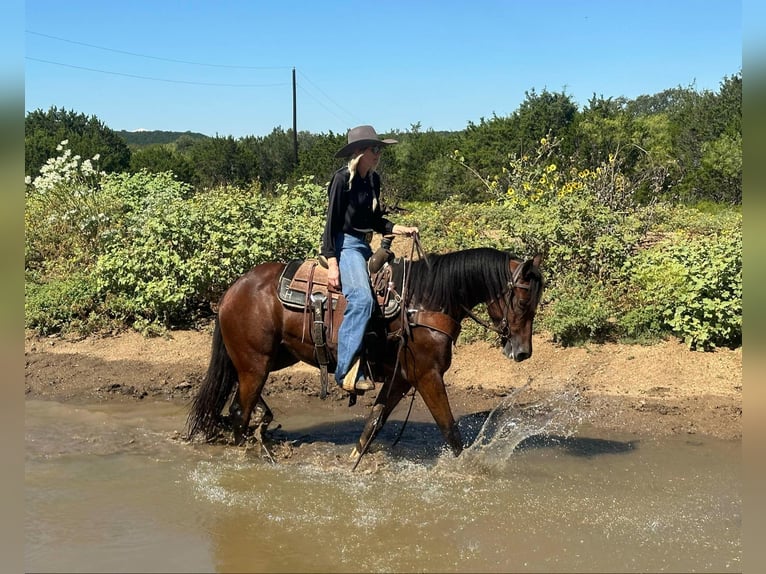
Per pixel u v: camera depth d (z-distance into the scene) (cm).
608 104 3014
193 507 513
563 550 449
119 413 735
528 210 1116
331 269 562
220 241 965
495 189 1477
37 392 798
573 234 963
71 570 424
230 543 461
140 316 979
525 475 573
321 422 720
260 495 535
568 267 966
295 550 452
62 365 874
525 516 498
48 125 4859
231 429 643
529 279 550
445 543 460
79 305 994
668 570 424
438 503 520
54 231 1218
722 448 629
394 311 560
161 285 945
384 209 589
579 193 1159
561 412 718
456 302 565
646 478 564
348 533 474
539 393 765
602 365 812
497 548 453
